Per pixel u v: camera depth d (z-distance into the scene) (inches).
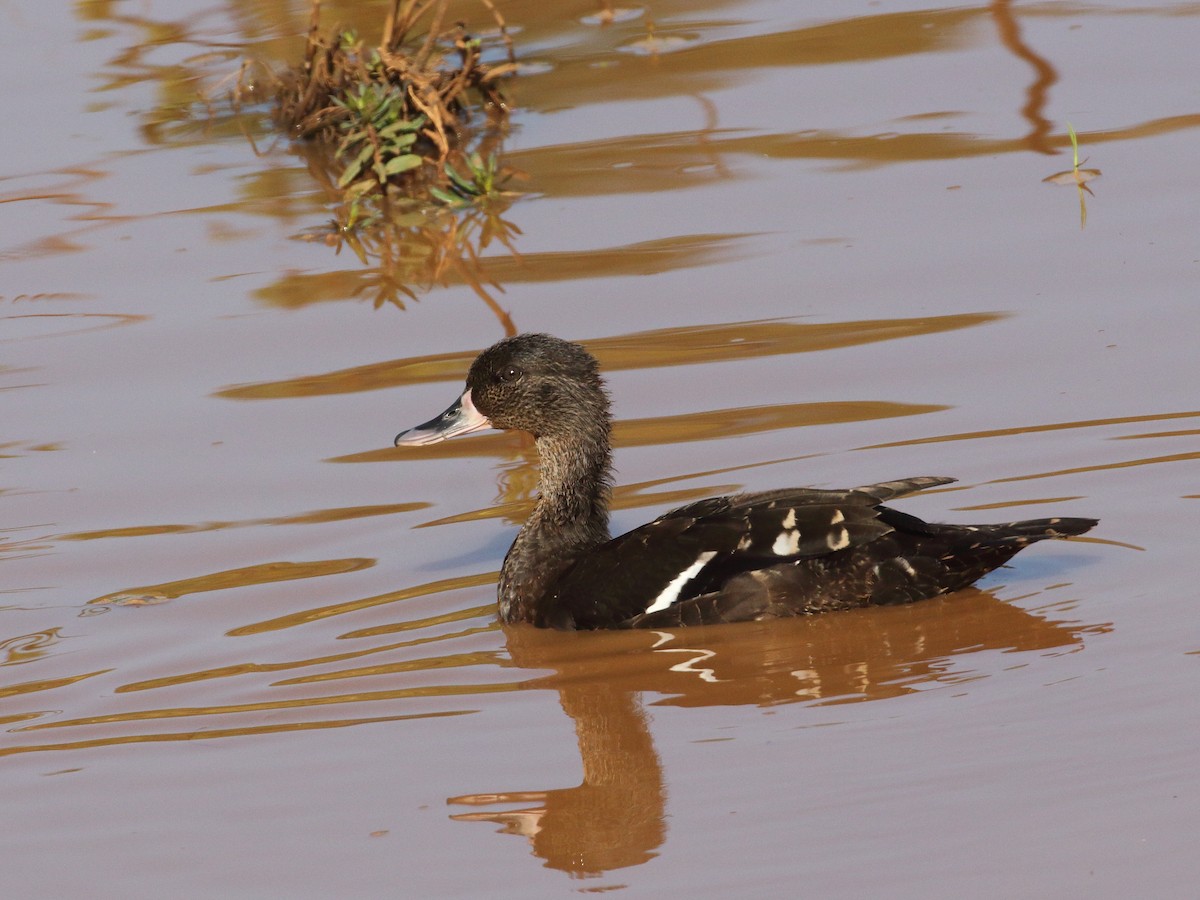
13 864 342.0
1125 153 722.2
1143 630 412.8
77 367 607.5
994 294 617.3
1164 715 366.6
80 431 567.8
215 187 758.5
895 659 411.8
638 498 510.6
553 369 489.4
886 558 440.1
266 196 745.6
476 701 407.5
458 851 337.4
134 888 330.3
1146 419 525.3
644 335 605.6
